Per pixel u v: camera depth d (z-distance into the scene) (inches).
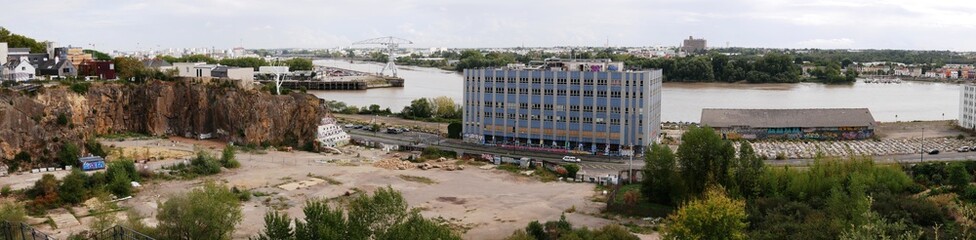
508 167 6304.1
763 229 3607.3
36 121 5935.0
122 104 7500.0
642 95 6889.8
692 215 3336.6
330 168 6161.4
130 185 5054.1
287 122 7426.2
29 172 5659.5
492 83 7534.5
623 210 4690.0
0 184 5182.1
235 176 5708.7
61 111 6156.5
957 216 3735.2
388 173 5989.2
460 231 4256.9
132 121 7598.4
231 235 3710.6
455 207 4862.2
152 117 7593.5
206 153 6043.3
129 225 3565.5
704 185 4601.4
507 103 7495.1
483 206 4896.7
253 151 6968.5
